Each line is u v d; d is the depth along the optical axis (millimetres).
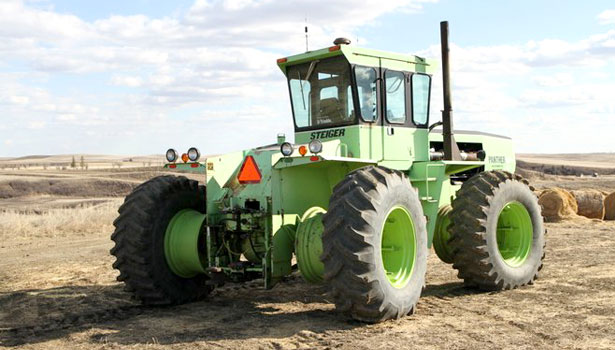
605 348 4938
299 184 6664
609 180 49844
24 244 14406
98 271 9742
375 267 5727
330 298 7285
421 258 6477
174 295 6961
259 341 5395
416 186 7805
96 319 6414
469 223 7262
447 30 8180
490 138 10039
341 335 5496
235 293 7746
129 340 5574
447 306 6656
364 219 5691
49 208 30828
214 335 5656
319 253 6195
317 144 6059
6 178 66812
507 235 8039
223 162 6801
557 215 16312
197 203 7391
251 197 6516
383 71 7438
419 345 5109
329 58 7230
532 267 7824
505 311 6332
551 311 6266
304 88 7523
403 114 7727
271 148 7312
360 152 7098
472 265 7305
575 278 8117
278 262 6414
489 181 7527
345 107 7164
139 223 6746
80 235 16203
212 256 6672
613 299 6758
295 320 6160
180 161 7066
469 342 5172
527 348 4969
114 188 60812
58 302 7324
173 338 5594
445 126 8242
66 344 5516
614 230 14047
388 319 5973
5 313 6852
